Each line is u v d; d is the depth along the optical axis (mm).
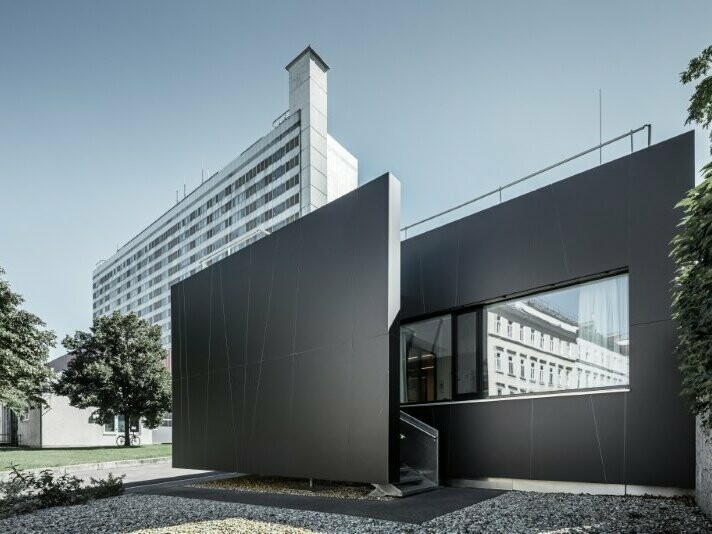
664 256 6852
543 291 8539
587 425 7352
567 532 4680
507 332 9000
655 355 6730
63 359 46719
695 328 4207
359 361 8102
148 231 101250
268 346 10227
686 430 6293
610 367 7430
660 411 6582
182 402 12984
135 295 103125
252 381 10539
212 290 12438
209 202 85062
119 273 110125
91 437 33062
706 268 3920
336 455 8250
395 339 7750
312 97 69375
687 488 6211
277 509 6707
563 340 8094
